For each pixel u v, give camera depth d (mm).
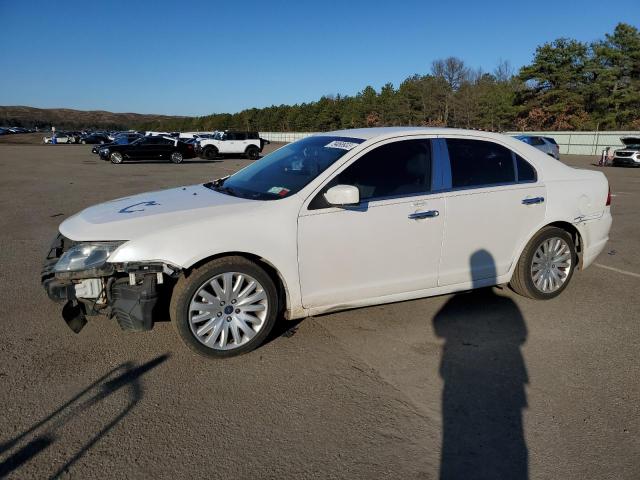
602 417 3066
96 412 3043
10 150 41969
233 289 3676
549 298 4988
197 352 3621
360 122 72000
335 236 3887
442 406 3174
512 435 2891
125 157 27234
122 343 3955
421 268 4254
